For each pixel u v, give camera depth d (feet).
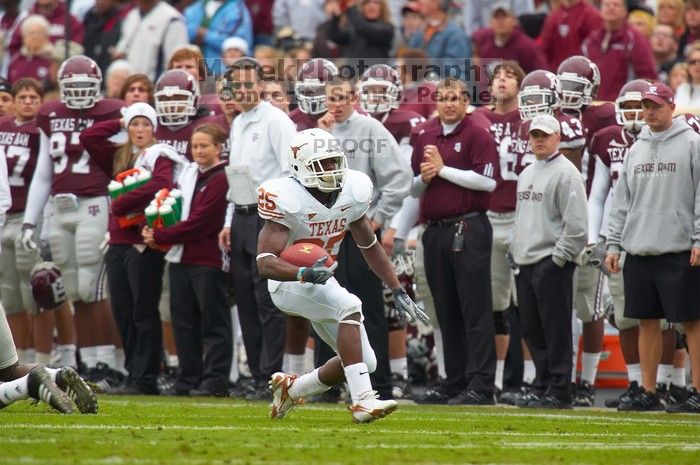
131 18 148.87
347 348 74.74
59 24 159.94
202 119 114.11
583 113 110.11
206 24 151.12
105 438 66.90
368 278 102.12
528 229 100.53
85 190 114.93
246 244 103.45
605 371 124.16
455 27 143.43
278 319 102.58
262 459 60.44
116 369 117.29
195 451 62.54
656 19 147.64
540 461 61.77
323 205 75.87
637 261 96.32
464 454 63.62
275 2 161.27
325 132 75.72
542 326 100.78
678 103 124.36
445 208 102.68
